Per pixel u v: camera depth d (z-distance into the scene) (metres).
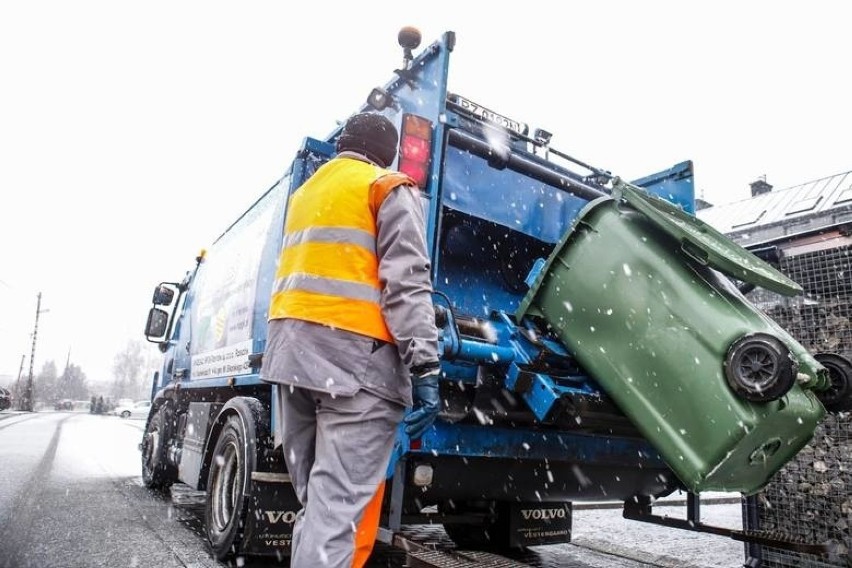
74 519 5.09
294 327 1.95
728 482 2.59
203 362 5.77
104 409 53.44
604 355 2.90
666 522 3.87
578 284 3.07
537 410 2.87
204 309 6.05
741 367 2.39
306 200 2.16
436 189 3.12
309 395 2.01
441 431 2.96
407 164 3.06
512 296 4.10
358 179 2.07
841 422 3.75
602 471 3.72
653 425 2.66
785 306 4.20
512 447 3.19
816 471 3.81
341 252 1.98
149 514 5.49
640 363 2.75
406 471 2.97
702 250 2.65
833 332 3.94
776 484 3.96
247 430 3.84
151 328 7.68
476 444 3.06
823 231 4.11
